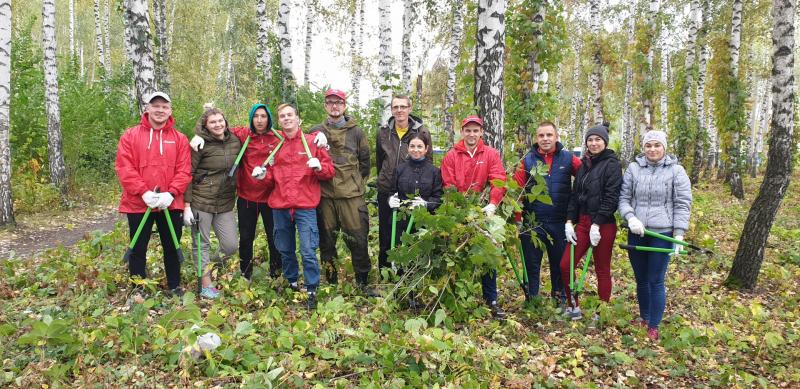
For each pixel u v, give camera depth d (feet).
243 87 95.55
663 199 15.08
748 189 57.21
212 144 15.78
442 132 25.94
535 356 13.14
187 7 87.20
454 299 14.25
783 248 27.53
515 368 12.44
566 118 109.91
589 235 15.93
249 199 16.52
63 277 16.21
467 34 25.16
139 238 14.99
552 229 16.60
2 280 16.88
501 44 19.15
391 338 11.63
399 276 15.55
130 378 10.78
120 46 112.98
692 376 12.71
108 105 47.50
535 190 14.92
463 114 22.25
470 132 15.46
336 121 16.19
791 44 20.43
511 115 26.08
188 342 11.01
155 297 14.89
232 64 94.99
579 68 89.40
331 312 13.38
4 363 11.18
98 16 75.00
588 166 15.88
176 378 10.82
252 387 10.16
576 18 75.61
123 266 17.66
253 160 16.11
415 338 11.12
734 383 12.28
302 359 11.27
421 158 15.49
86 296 14.34
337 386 10.35
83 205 40.96
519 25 25.61
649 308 15.43
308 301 15.24
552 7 25.63
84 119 42.91
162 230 15.26
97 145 44.73
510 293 18.30
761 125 107.34
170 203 14.47
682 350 13.69
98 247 20.24
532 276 16.66
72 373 11.08
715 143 80.23
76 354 11.49
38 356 11.40
